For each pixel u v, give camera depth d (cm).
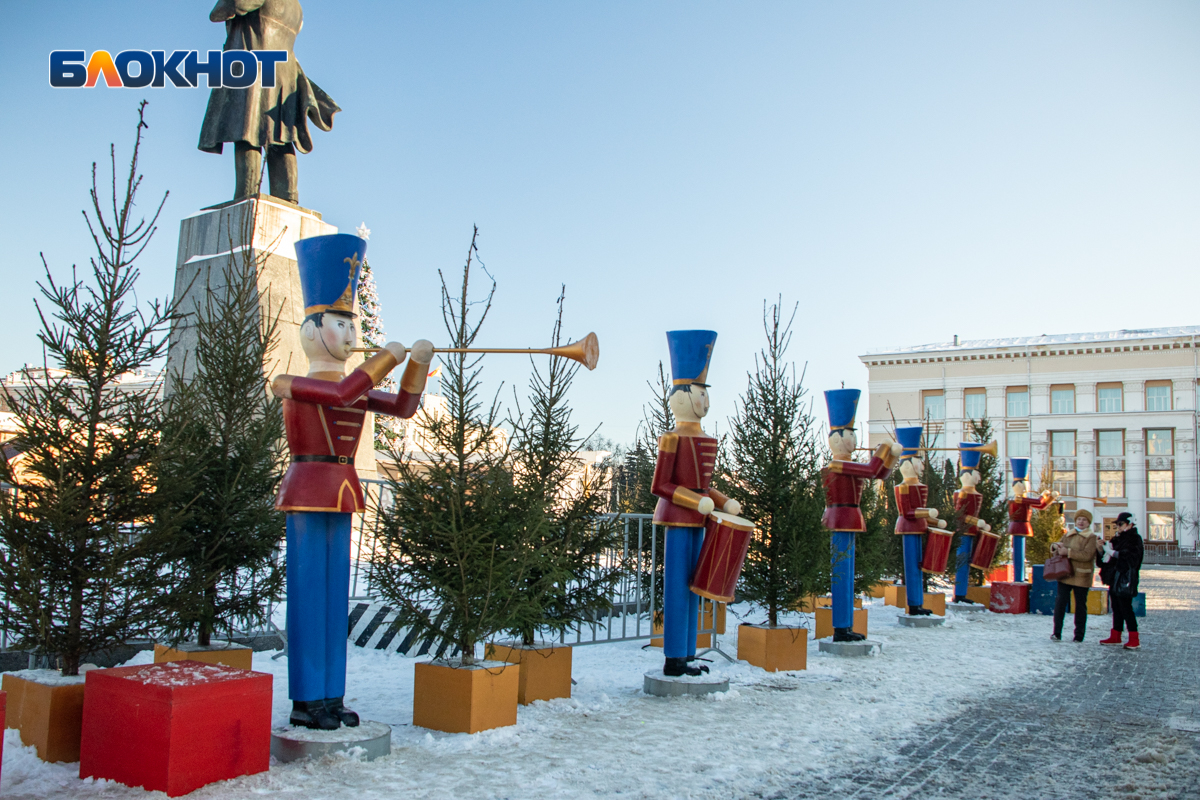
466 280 690
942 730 706
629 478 1191
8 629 552
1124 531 1263
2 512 538
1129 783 573
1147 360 5500
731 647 1116
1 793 464
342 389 555
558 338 761
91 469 562
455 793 496
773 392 1041
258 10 1462
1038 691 890
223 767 491
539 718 686
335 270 586
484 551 654
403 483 693
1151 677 994
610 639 848
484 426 682
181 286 1402
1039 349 5738
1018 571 1900
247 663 699
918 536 1467
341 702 584
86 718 498
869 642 1105
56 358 570
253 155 1456
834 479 1116
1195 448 5328
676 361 834
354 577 1029
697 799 508
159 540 571
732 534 792
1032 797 541
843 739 663
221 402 720
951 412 6006
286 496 558
